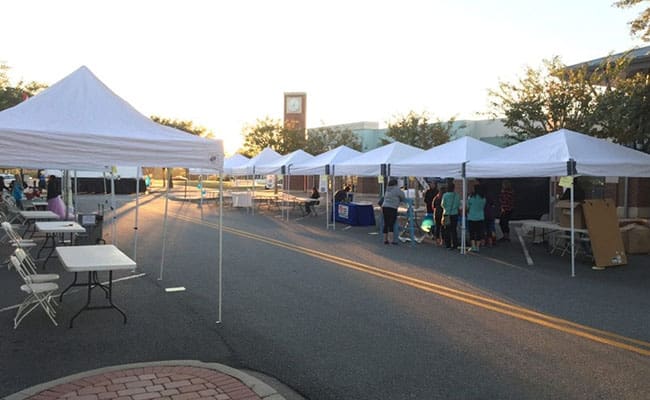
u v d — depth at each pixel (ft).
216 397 14.06
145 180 146.92
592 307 25.35
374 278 32.17
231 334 20.48
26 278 21.02
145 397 13.93
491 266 36.99
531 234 52.90
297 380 16.02
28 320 21.91
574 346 19.40
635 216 68.80
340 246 47.01
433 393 15.10
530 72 67.82
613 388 15.55
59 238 46.50
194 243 47.70
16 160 19.27
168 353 18.12
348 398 14.75
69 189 59.21
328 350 18.76
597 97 58.18
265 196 101.09
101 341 19.29
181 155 22.22
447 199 45.50
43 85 118.73
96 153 20.63
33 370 16.30
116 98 23.71
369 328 21.52
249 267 35.65
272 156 91.66
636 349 19.13
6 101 94.73
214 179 251.60
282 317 23.07
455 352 18.63
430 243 49.42
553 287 30.01
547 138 38.70
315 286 29.68
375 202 106.83
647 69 61.52
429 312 24.16
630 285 30.76
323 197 129.08
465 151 45.60
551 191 68.95
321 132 151.33
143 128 22.68
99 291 27.48
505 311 24.45
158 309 24.06
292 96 215.10
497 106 70.49
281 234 56.24
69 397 13.82
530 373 16.69
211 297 26.61
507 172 38.37
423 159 49.08
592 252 37.47
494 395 14.98
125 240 49.16
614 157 36.32
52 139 19.84
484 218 46.44
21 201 66.59
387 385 15.66
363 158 62.28
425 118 112.57
